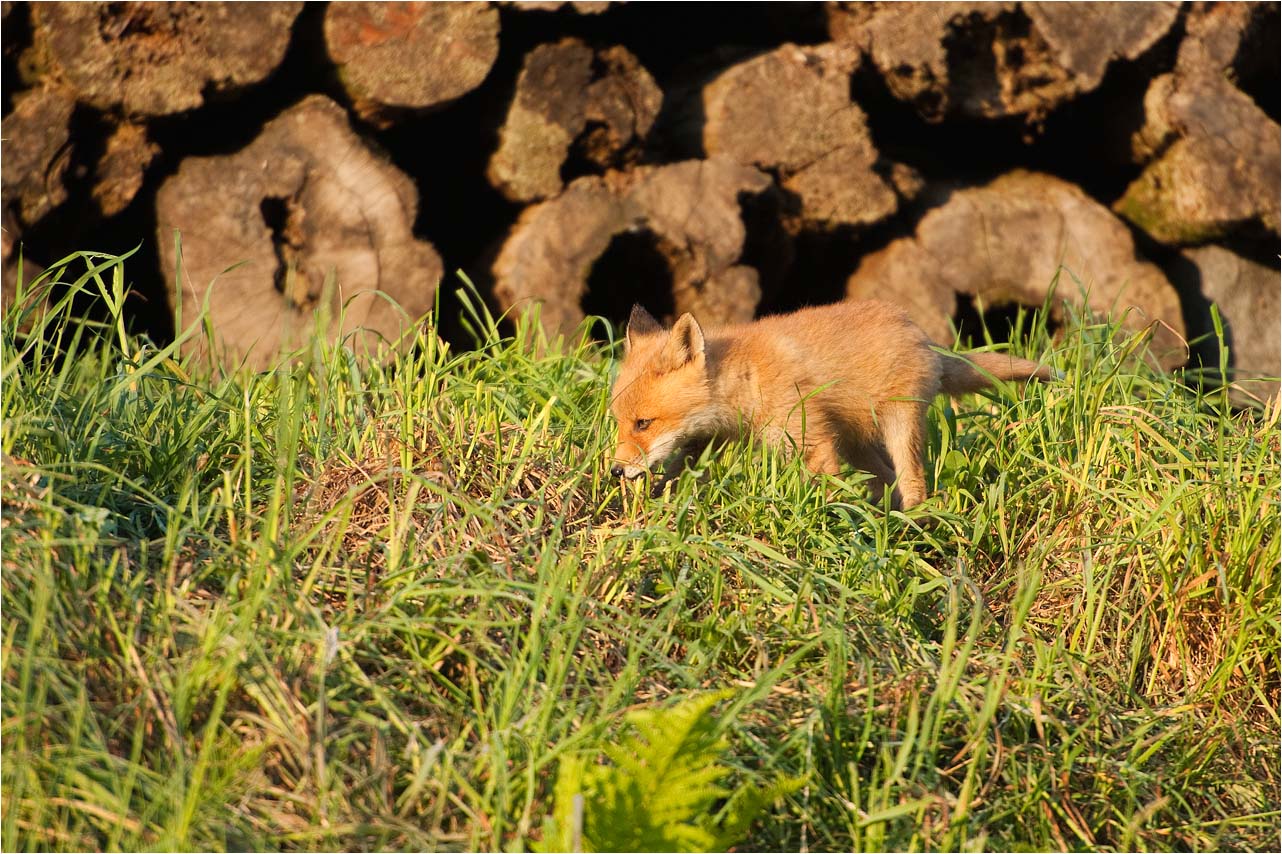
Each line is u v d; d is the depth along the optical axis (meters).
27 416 6.30
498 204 13.41
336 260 12.11
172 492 6.92
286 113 12.09
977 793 5.82
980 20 13.68
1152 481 8.12
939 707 5.71
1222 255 14.69
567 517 7.39
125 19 11.23
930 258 14.08
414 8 12.14
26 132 10.97
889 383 9.65
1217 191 14.31
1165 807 6.05
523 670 5.65
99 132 11.51
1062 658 6.81
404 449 7.39
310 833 4.84
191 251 11.70
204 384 8.67
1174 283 14.87
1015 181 15.02
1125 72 14.43
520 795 5.16
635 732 5.45
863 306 10.10
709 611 6.82
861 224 13.88
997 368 9.92
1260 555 7.35
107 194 11.45
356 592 6.17
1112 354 9.76
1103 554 7.71
